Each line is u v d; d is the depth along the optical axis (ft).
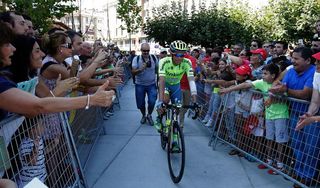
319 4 33.71
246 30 42.09
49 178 8.32
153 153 15.87
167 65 14.65
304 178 11.37
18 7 24.48
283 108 12.25
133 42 149.79
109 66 24.79
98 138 18.17
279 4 36.37
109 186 12.14
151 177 13.02
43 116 7.98
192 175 13.17
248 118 14.34
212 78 20.59
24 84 7.47
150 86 21.71
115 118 23.77
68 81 9.06
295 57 11.66
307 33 34.42
